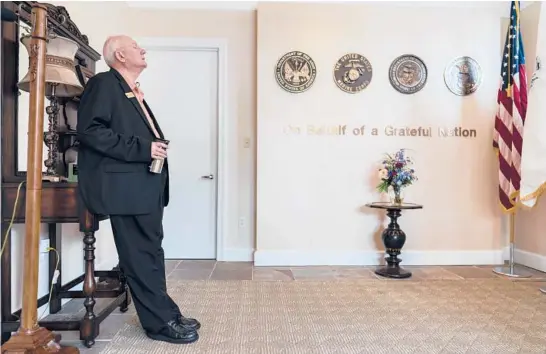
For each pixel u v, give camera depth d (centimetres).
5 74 168
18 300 183
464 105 354
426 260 350
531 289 267
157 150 165
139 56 177
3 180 167
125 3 346
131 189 163
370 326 196
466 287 271
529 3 352
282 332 187
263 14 343
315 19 346
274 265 343
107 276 220
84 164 164
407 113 351
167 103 366
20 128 177
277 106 345
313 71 345
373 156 350
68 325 171
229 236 361
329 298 244
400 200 320
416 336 184
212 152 368
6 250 166
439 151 353
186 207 368
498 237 353
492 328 195
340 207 348
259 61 344
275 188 345
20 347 141
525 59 344
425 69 351
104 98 161
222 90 360
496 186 354
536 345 175
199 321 201
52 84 191
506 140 319
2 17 166
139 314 177
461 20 352
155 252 174
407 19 350
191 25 359
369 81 348
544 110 263
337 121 348
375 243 349
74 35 221
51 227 212
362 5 348
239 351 165
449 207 353
